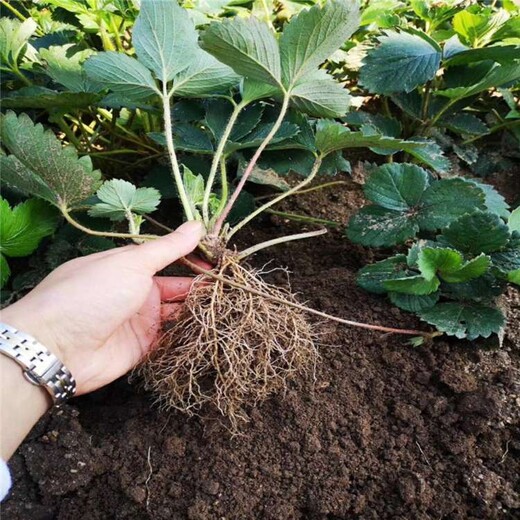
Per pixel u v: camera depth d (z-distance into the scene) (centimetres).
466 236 42
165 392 38
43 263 45
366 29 63
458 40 58
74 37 61
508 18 63
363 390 39
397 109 66
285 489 35
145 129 58
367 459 36
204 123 47
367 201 56
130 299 34
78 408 40
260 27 36
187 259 39
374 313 43
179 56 41
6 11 70
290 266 49
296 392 39
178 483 35
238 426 37
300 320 39
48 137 35
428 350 41
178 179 39
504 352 41
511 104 60
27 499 36
